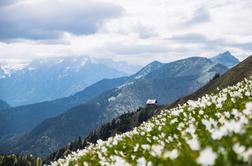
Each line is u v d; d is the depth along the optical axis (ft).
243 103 43.14
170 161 18.84
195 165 16.51
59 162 61.31
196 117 44.98
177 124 44.73
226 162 15.20
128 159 31.53
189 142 21.97
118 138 52.54
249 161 14.30
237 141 17.99
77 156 56.18
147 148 32.81
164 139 35.63
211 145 19.90
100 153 45.73
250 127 21.29
